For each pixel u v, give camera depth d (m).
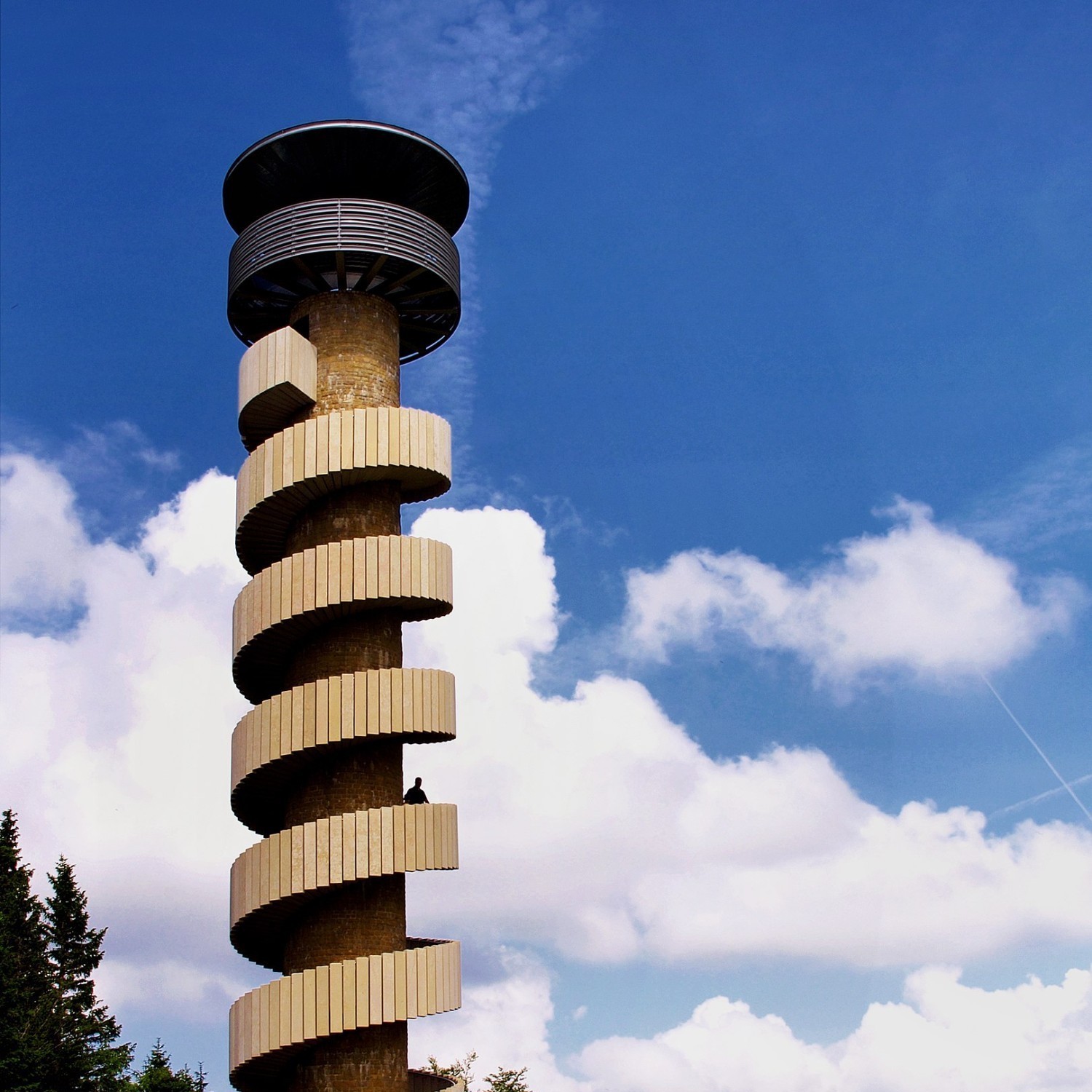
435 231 30.17
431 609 28.23
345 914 26.05
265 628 27.06
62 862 50.47
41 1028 35.12
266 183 30.77
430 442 28.09
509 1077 47.53
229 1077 26.52
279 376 28.19
